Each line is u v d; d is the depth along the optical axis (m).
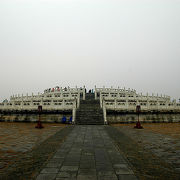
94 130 18.47
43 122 28.67
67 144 11.46
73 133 16.33
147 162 7.79
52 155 8.77
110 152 9.46
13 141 12.55
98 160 7.98
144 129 20.52
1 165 7.22
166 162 7.83
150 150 10.05
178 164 7.57
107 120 27.62
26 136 14.79
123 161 7.88
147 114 29.92
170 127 22.97
